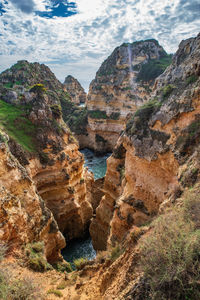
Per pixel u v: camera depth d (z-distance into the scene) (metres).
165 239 5.07
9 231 11.16
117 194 21.92
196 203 6.47
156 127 14.60
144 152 14.73
